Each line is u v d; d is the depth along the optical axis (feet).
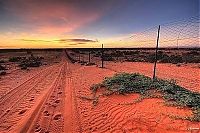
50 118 27.12
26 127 24.29
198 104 27.66
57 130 23.56
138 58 159.74
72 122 25.73
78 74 69.31
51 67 102.47
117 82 40.88
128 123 24.16
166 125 22.66
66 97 37.63
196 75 65.31
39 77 65.46
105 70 75.46
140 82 39.19
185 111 25.86
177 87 36.55
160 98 31.30
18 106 32.71
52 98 37.09
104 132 22.63
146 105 28.96
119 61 137.18
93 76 61.41
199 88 45.57
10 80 59.06
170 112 25.82
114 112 28.04
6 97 38.55
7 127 24.44
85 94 38.68
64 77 64.44
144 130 22.09
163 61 121.39
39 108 31.14
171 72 73.46
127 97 33.50
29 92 42.78
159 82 39.63
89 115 27.84
